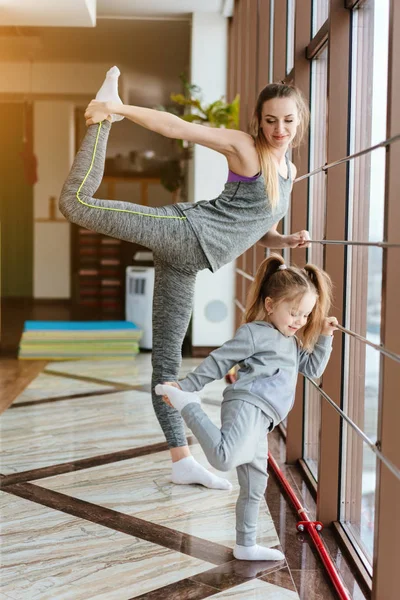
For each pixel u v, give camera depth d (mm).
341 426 2467
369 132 2391
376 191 2309
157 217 2252
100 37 7441
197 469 2881
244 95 5402
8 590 1992
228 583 2037
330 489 2475
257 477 2166
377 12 2270
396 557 1765
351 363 2506
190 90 6051
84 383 4926
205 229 2264
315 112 3203
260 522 2529
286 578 2076
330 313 2477
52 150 10062
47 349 5914
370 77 2385
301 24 3186
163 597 1948
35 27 7105
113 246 9359
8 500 2717
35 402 4348
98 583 2033
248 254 5133
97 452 3336
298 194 3219
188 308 2785
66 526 2461
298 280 2064
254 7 4918
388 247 1685
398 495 1755
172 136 2221
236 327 6043
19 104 10477
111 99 2248
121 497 2750
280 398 2096
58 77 9227
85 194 2205
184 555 2227
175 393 2068
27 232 10852
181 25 6797
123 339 6008
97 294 9414
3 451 3350
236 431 2035
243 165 2246
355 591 2000
